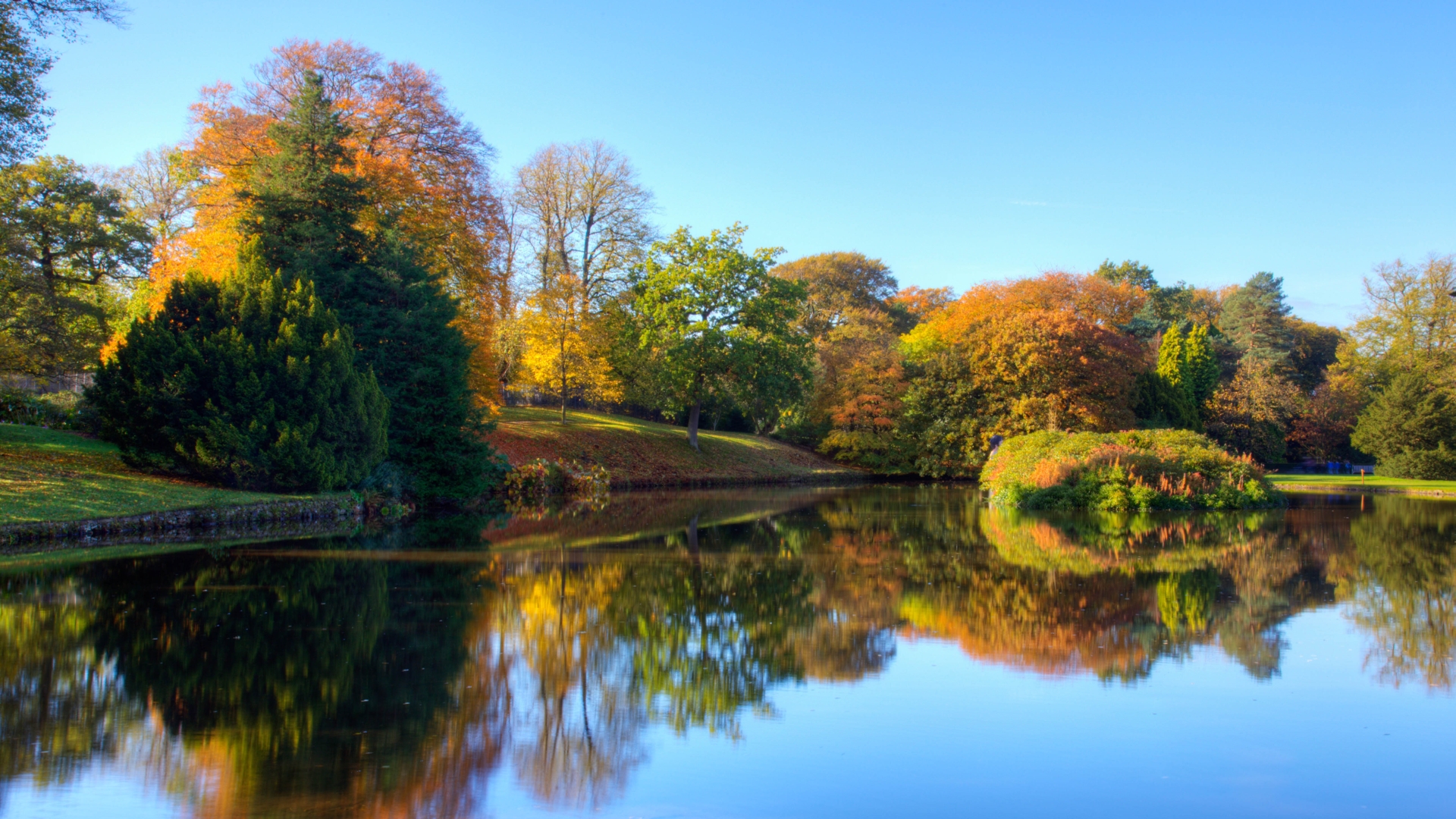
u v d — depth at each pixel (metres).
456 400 21.31
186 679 6.35
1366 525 17.55
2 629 7.84
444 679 6.43
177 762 4.77
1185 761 4.88
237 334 16.55
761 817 4.18
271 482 17.19
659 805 4.32
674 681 6.46
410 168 24.61
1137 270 67.94
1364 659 6.94
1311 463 46.38
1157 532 16.38
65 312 27.73
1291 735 5.27
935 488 32.12
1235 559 12.55
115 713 5.60
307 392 17.25
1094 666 6.79
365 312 20.00
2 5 15.08
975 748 5.09
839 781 4.62
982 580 10.78
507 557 12.79
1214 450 22.78
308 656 7.02
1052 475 22.02
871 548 14.06
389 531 16.09
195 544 13.47
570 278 31.55
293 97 21.98
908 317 61.41
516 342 31.80
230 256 20.95
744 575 11.21
